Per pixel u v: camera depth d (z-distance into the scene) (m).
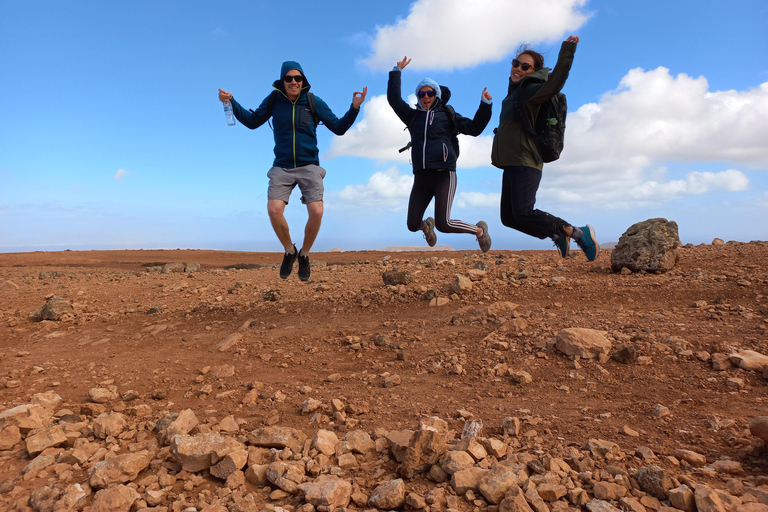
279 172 5.03
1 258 26.95
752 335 4.17
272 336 5.84
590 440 2.74
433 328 5.49
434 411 3.49
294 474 2.59
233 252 30.67
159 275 12.03
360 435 3.03
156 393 4.18
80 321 7.38
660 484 2.27
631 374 3.77
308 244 5.30
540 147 4.54
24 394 4.30
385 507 2.33
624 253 6.91
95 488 2.63
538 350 4.43
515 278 7.06
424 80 5.16
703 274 6.25
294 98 4.98
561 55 4.04
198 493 2.57
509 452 2.79
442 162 5.03
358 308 6.64
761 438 2.54
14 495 2.63
